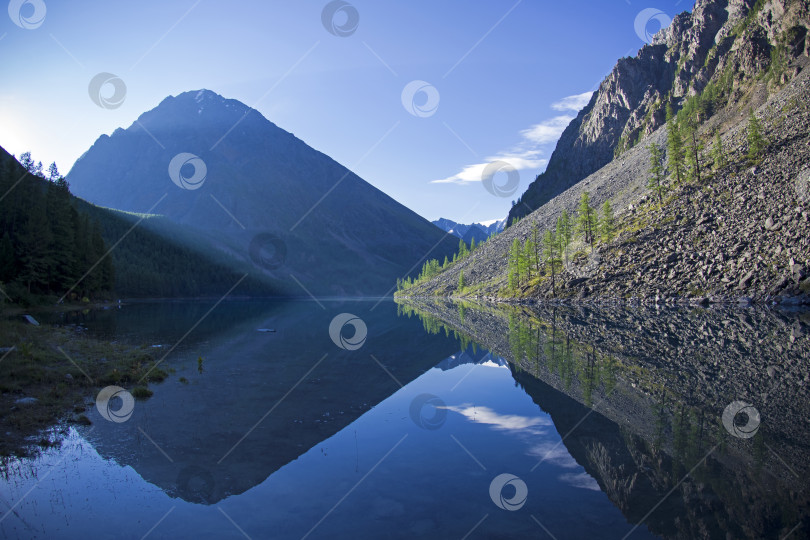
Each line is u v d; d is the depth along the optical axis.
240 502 9.13
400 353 30.44
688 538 7.37
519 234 156.00
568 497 9.12
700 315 46.72
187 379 21.55
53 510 8.84
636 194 110.88
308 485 9.97
